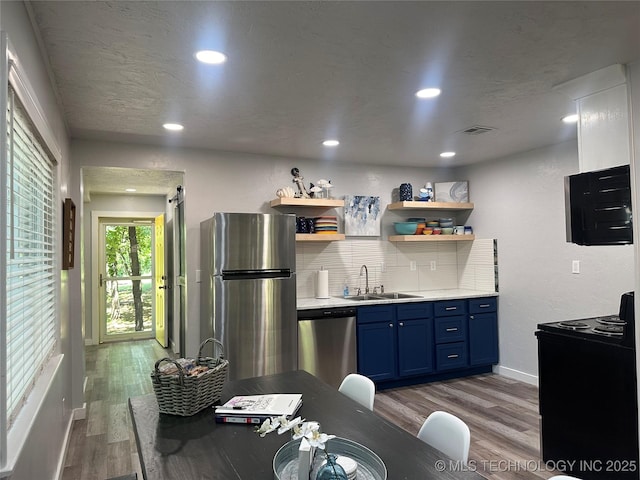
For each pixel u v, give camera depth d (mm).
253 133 3566
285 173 4492
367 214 4836
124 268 6895
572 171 3914
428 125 3400
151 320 7059
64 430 2875
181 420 1671
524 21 1871
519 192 4461
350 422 1651
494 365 4805
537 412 3594
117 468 2738
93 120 3146
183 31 1910
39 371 2123
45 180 2312
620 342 2340
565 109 3043
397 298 4426
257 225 3723
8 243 1510
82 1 1665
